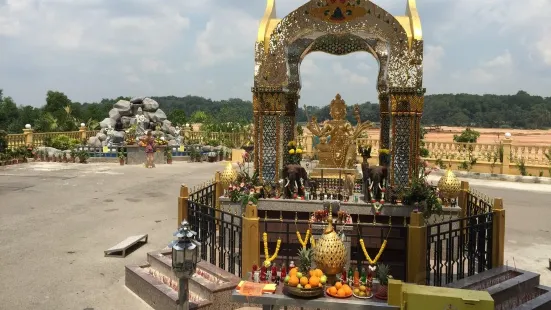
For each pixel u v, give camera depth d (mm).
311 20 11773
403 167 11672
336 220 9562
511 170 26375
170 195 19391
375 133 44375
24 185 21359
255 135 12531
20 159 30703
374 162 29609
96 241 12406
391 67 11492
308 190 12469
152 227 13961
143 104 38219
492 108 119750
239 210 11727
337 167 14094
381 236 9227
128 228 13812
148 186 21672
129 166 29812
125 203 17562
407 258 8672
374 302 7062
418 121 11562
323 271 7699
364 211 11141
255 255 8844
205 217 9961
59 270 10164
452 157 28828
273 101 12312
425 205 10781
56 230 13445
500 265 9547
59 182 22422
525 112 114938
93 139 34562
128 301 8703
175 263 7266
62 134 36125
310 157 26031
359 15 11547
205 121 48844
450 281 9031
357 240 9250
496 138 59094
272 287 7441
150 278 8789
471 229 9414
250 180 12242
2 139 30594
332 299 7160
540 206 18078
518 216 16234
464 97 122188
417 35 11305
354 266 9266
